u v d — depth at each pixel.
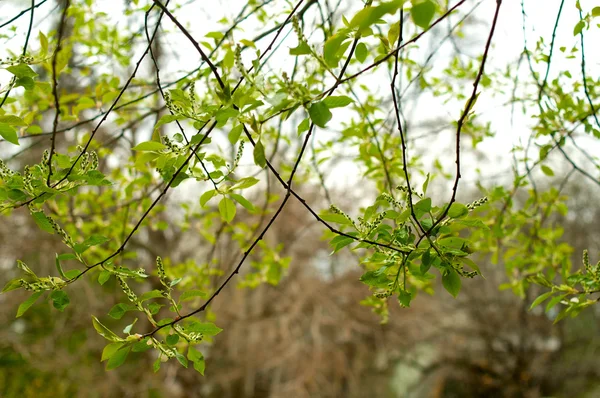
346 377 11.47
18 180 1.58
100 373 9.03
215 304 10.22
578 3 2.34
